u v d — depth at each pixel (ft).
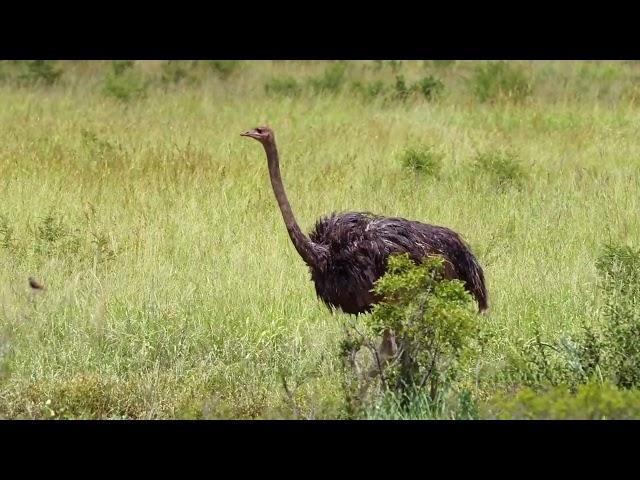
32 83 297.74
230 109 266.77
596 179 186.91
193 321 126.72
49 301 131.23
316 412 103.19
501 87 286.46
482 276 121.29
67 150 206.80
